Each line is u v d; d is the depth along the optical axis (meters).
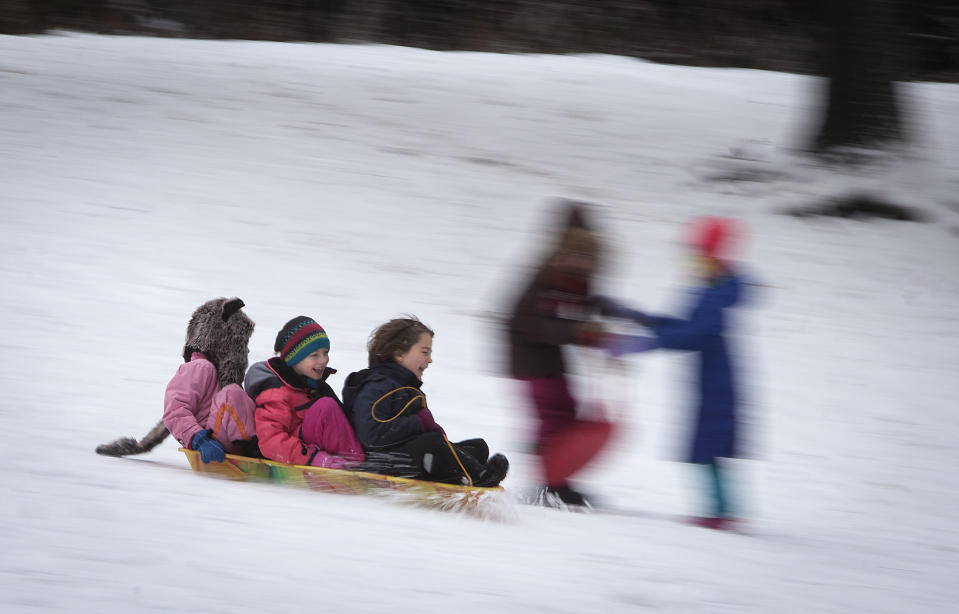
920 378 24.67
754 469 18.17
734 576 11.04
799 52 83.56
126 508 10.73
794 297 29.91
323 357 14.00
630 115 51.44
